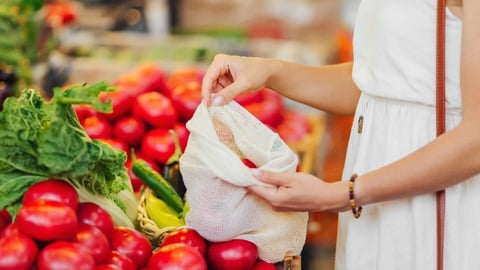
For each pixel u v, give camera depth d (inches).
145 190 79.1
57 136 54.7
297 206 60.4
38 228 51.1
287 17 211.5
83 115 90.9
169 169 85.0
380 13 62.4
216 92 70.5
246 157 62.9
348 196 60.1
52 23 149.0
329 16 210.8
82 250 51.9
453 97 60.4
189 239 61.7
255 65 70.8
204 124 60.3
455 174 57.6
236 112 63.6
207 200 60.2
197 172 60.0
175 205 74.1
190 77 109.9
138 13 197.2
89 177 59.4
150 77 96.3
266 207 61.7
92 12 194.1
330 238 139.9
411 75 61.1
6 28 119.5
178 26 208.8
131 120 91.9
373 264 67.2
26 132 55.1
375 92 63.5
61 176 57.1
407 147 62.6
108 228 58.3
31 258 50.9
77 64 147.9
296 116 116.2
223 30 201.0
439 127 60.0
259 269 62.8
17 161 56.3
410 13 60.4
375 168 65.1
